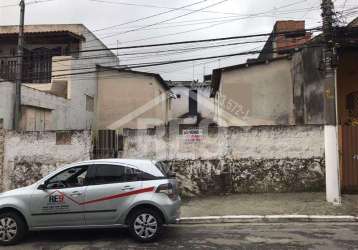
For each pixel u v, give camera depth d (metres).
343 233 9.05
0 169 14.57
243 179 13.88
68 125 23.48
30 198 8.70
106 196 8.61
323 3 11.91
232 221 10.63
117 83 28.52
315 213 10.84
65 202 8.64
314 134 13.89
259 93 21.23
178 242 8.45
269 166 13.87
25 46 24.59
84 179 8.84
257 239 8.59
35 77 24.33
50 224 8.68
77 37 24.52
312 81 17.62
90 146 14.23
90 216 8.61
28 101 19.02
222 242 8.38
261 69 21.31
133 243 8.45
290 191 13.79
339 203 11.66
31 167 14.45
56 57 23.89
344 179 13.58
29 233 9.55
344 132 13.68
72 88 24.20
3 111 17.55
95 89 28.14
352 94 19.25
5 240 8.61
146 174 8.77
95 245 8.37
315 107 17.27
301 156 13.85
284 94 21.08
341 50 15.66
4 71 23.62
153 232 8.47
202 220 10.64
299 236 8.80
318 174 13.79
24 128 18.72
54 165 14.34
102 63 29.58
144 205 8.54
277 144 13.92
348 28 12.80
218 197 13.54
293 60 20.45
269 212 11.09
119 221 8.59
